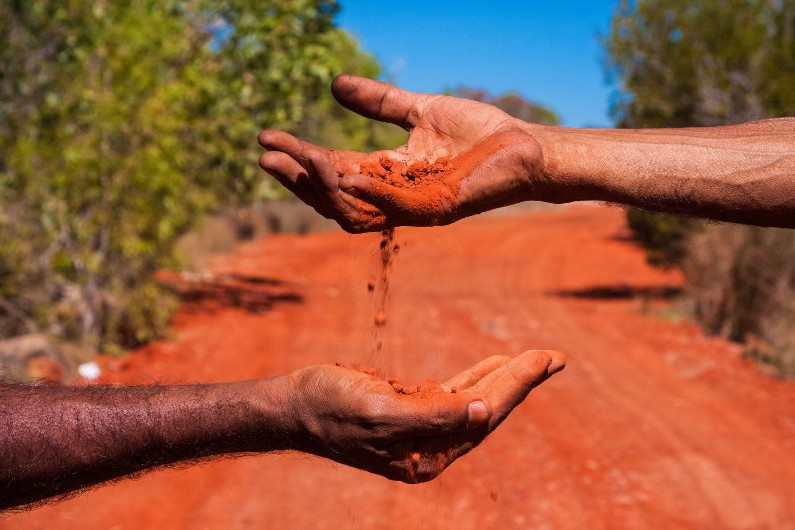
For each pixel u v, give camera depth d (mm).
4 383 1604
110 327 10180
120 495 6160
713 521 6219
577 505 6391
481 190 1745
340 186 1663
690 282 14828
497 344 12195
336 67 13953
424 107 1951
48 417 1525
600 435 8125
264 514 5969
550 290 18594
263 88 13930
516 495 6516
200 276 16672
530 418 8586
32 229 10062
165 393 1579
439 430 1524
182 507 6004
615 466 7277
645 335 13141
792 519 6297
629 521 6145
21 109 11055
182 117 11836
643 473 7141
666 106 15867
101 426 1527
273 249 22766
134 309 10508
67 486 1540
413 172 1820
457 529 5867
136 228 10617
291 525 5809
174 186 10844
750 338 12391
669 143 1726
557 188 1752
